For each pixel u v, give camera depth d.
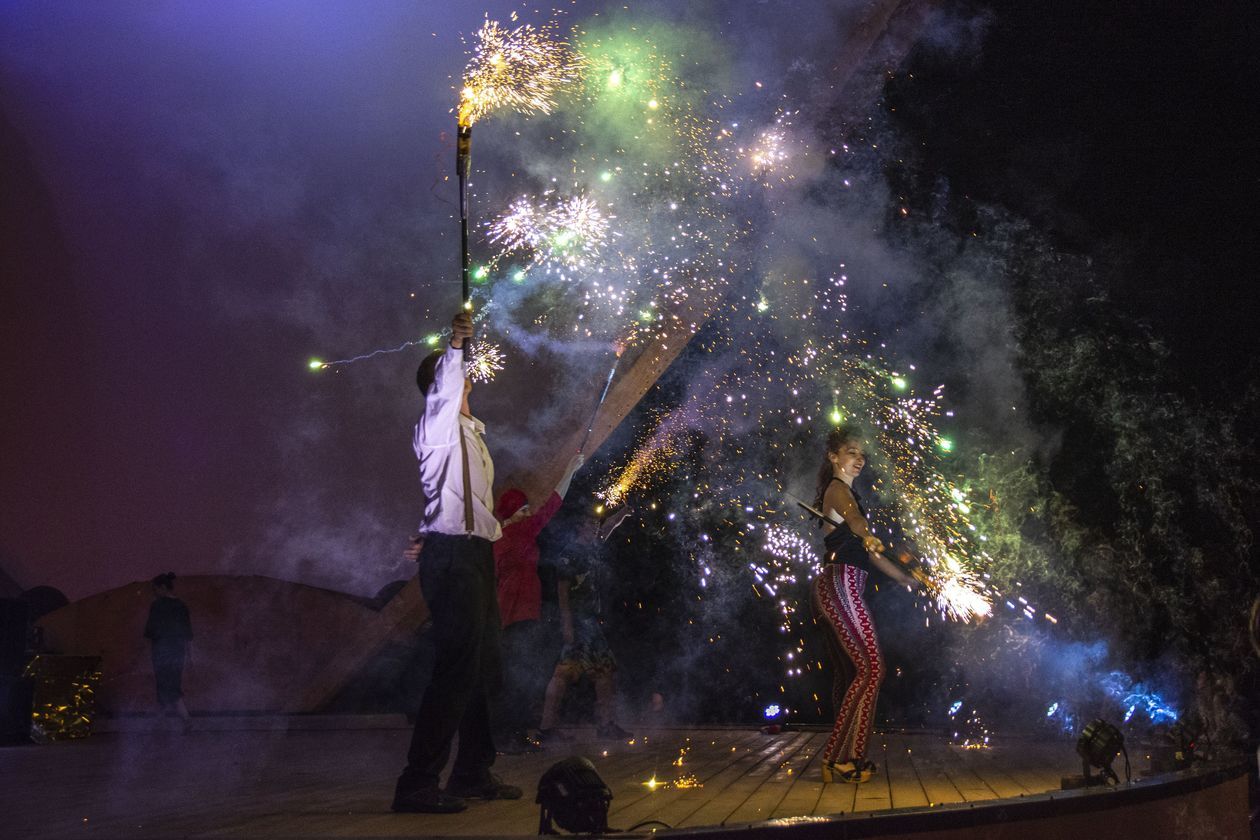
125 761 7.07
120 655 10.88
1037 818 3.94
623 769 6.35
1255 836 5.64
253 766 6.68
